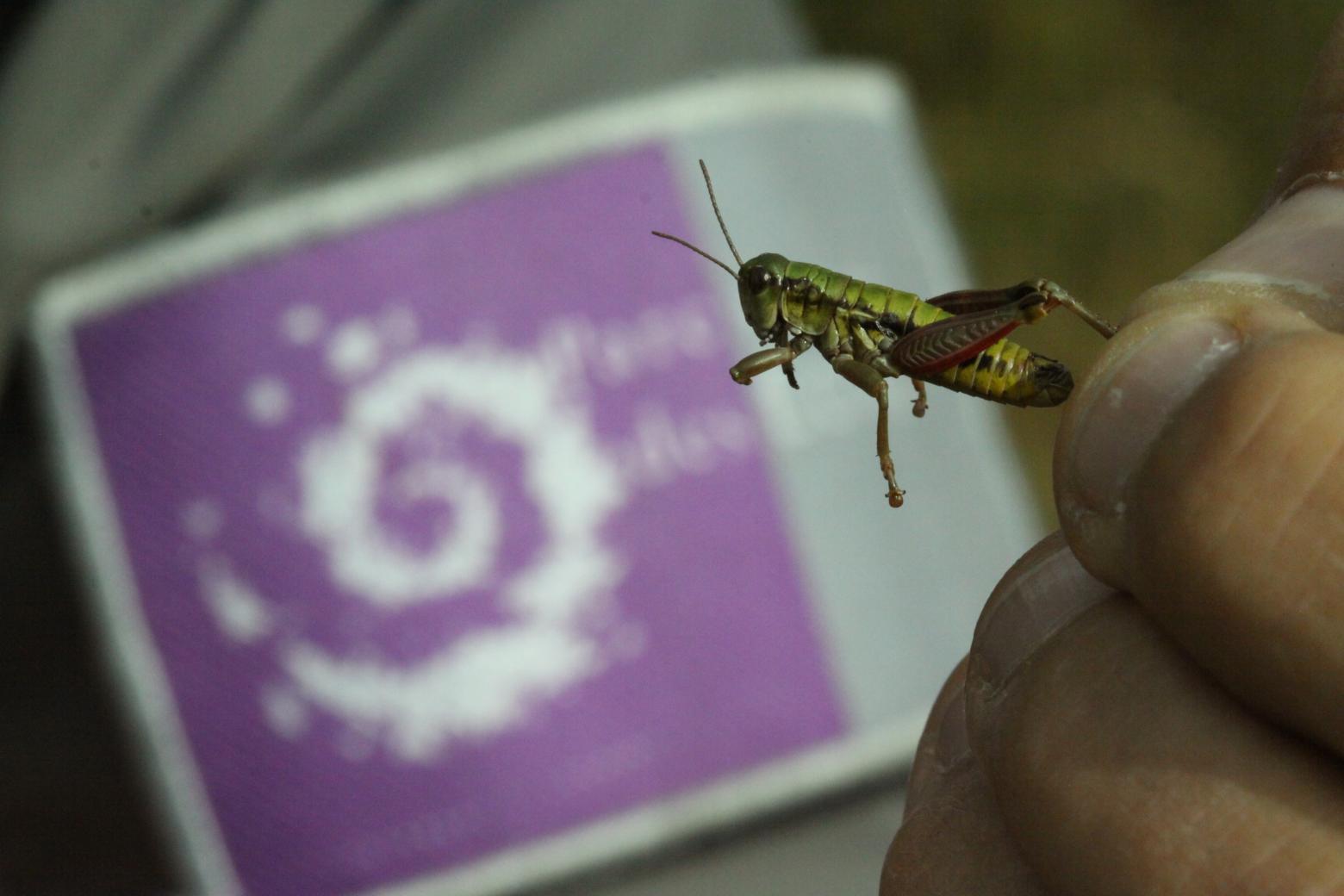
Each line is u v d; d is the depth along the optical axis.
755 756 0.52
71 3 0.52
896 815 0.53
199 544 0.52
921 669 0.53
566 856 0.52
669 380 0.52
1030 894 0.39
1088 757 0.35
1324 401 0.31
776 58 0.54
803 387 0.53
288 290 0.52
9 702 0.53
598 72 0.53
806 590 0.52
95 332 0.52
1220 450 0.32
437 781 0.52
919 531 0.53
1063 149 0.72
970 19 0.75
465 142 0.53
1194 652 0.34
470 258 0.52
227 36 0.52
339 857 0.52
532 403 0.52
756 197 0.53
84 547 0.52
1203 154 0.71
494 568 0.52
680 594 0.52
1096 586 0.38
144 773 0.52
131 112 0.52
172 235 0.52
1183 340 0.34
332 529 0.52
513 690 0.52
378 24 0.53
